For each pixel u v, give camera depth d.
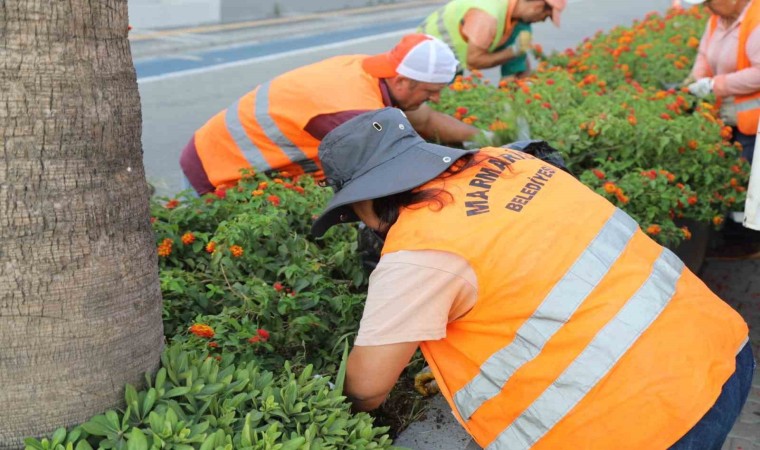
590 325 1.81
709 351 1.85
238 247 2.79
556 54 5.87
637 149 3.85
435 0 21.05
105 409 1.80
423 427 2.48
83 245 1.69
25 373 1.69
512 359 1.88
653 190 3.61
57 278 1.67
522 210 1.90
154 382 1.91
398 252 1.87
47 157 1.62
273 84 3.48
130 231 1.79
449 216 1.88
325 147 2.01
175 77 10.45
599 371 1.79
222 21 15.89
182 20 15.62
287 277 2.76
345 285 2.94
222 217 3.26
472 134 3.74
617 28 6.68
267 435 1.76
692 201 3.68
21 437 1.74
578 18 16.03
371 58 3.35
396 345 1.87
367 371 1.91
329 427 1.92
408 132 2.02
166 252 2.93
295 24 15.99
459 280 1.84
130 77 1.78
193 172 3.75
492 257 1.83
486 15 4.74
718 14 4.63
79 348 1.73
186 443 1.71
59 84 1.61
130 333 1.81
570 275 1.84
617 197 3.49
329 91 3.29
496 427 1.96
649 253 1.97
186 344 2.37
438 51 3.23
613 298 1.83
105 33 1.68
